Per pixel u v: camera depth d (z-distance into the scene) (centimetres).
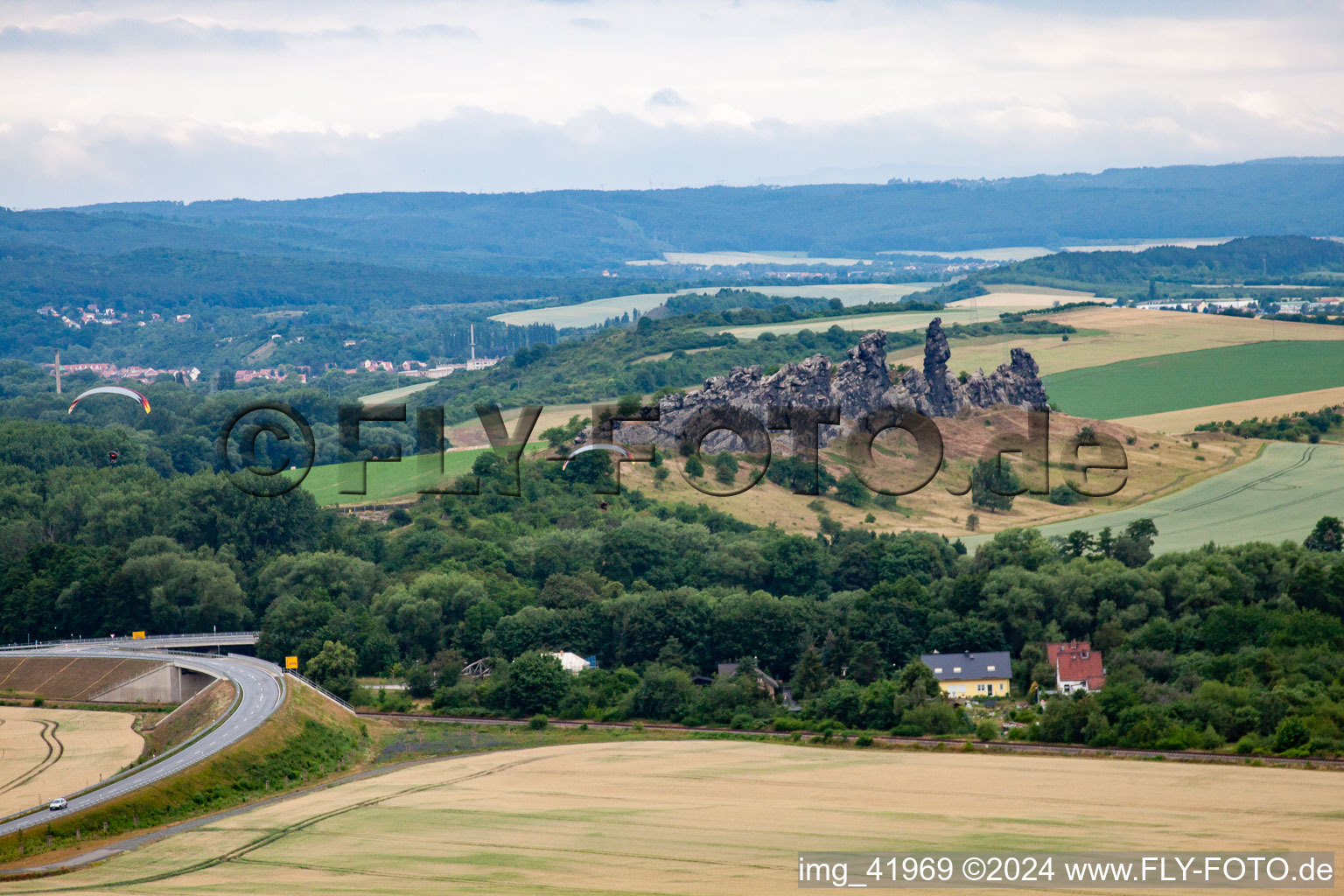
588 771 13838
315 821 12000
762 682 17550
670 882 9588
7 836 11612
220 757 13875
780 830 11019
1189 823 10888
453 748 15562
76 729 16925
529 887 9562
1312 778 12469
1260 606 17600
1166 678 16500
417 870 10162
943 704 15512
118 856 11094
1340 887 9250
